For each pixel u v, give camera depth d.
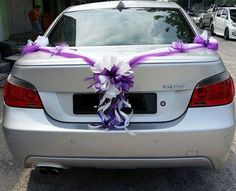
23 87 3.13
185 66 2.98
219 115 3.04
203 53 3.21
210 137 3.00
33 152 3.11
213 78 3.05
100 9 4.29
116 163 3.06
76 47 3.63
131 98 3.01
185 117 3.01
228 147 3.12
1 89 7.71
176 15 4.18
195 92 3.02
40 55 3.28
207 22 23.44
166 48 3.33
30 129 3.05
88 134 2.99
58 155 3.08
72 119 3.07
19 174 3.97
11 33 17.25
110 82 2.95
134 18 4.10
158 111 3.02
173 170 4.02
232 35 18.72
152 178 3.85
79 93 3.04
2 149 4.60
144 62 2.96
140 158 3.03
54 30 4.17
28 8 19.97
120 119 2.98
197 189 3.64
